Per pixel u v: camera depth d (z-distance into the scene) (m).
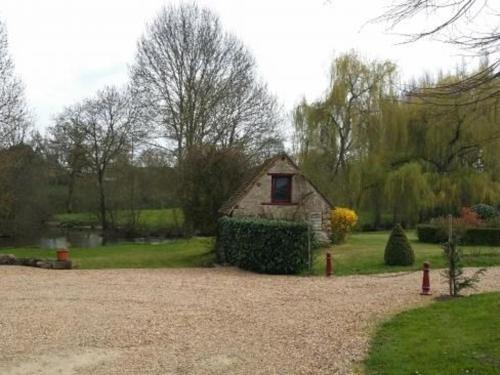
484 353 7.49
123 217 40.94
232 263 20.58
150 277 16.91
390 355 7.71
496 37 5.81
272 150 34.16
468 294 12.55
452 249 12.30
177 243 32.34
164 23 32.62
